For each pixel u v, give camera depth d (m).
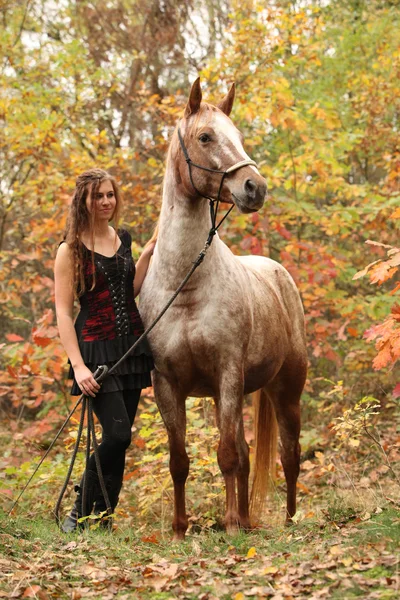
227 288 3.98
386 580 2.55
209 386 4.16
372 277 3.82
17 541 3.46
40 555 3.26
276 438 4.92
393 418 7.82
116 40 11.41
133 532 4.17
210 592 2.70
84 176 4.05
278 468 6.18
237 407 3.98
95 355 3.94
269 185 7.79
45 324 6.50
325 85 10.38
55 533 3.80
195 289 3.93
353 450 6.62
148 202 8.30
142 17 11.81
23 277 9.95
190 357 3.99
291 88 10.26
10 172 9.53
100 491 4.11
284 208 7.53
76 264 3.99
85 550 3.40
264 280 4.76
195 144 3.78
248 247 6.94
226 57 8.14
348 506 4.20
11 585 2.84
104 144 9.18
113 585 2.84
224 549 3.50
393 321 3.88
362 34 10.59
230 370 3.97
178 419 4.12
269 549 3.37
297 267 7.45
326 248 7.48
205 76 8.12
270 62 8.19
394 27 10.27
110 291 4.00
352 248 9.80
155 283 4.05
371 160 10.54
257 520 4.74
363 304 7.50
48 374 7.00
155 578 2.87
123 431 3.96
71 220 4.04
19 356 6.73
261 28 7.93
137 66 11.21
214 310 3.93
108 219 4.13
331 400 8.02
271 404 4.97
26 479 5.39
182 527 4.08
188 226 3.91
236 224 7.26
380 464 6.36
